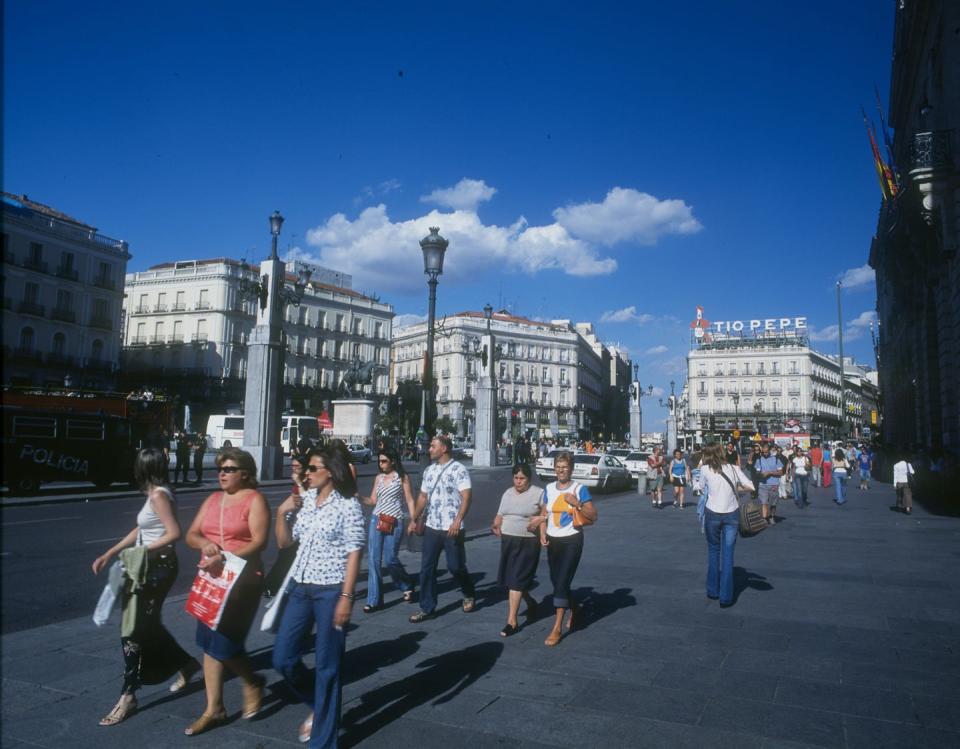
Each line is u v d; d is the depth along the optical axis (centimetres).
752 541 1234
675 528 1441
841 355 5234
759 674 505
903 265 2655
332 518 398
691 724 415
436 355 9481
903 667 521
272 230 2567
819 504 2086
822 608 710
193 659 460
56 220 5375
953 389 2125
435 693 465
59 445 2045
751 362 10481
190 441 2570
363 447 4519
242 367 6931
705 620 661
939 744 389
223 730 407
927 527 1466
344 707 441
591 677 497
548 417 9969
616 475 2720
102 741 390
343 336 7844
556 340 10156
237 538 415
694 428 10394
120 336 5825
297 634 395
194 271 6825
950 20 2009
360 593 784
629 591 794
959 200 1931
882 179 3288
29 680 484
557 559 596
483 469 3466
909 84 2731
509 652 558
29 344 5138
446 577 888
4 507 1722
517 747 384
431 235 1533
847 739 395
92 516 1555
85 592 782
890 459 3325
